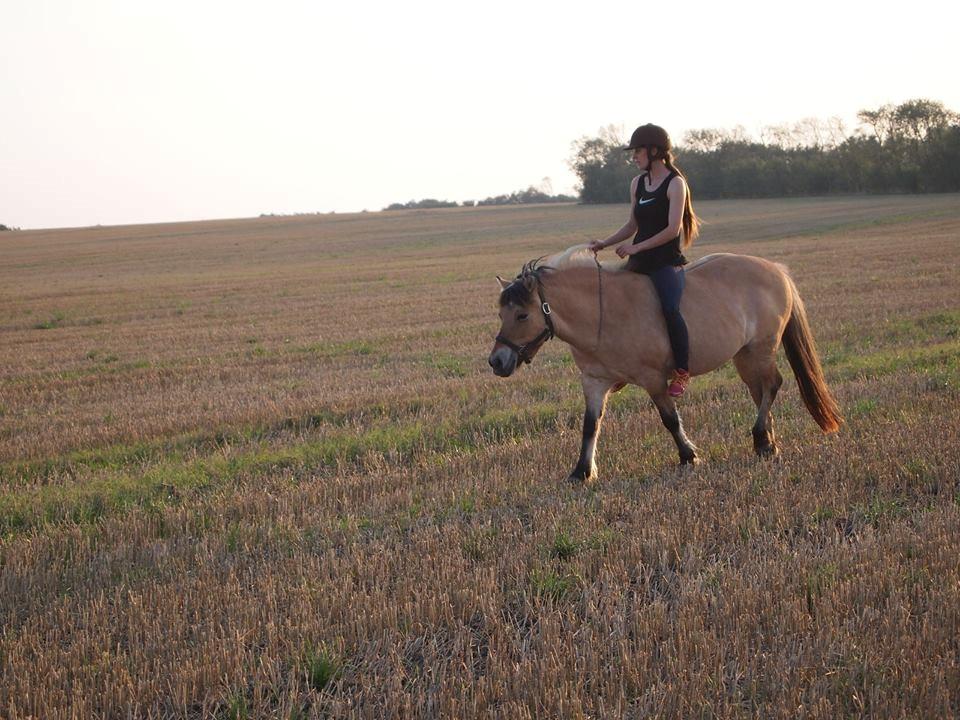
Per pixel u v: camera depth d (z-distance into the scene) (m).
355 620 4.79
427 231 79.69
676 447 8.20
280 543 6.18
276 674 4.34
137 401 12.34
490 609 4.86
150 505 7.36
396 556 5.71
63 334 21.36
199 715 4.17
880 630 4.37
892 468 6.93
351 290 30.14
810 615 4.57
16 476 8.80
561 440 8.51
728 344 7.44
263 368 14.73
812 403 8.13
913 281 22.23
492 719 3.86
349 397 11.33
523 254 50.03
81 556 6.18
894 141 94.06
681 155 105.31
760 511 6.18
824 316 16.86
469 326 18.73
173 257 61.31
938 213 57.56
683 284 7.23
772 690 3.97
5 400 13.01
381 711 4.00
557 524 6.07
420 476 7.71
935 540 5.37
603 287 6.93
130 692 4.21
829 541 5.57
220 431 10.06
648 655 4.25
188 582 5.47
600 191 117.81
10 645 4.73
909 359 11.66
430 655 4.48
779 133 107.00
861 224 54.12
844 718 3.76
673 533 5.80
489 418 9.56
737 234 53.34
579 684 4.03
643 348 7.02
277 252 62.31
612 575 5.22
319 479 7.83
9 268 55.31
